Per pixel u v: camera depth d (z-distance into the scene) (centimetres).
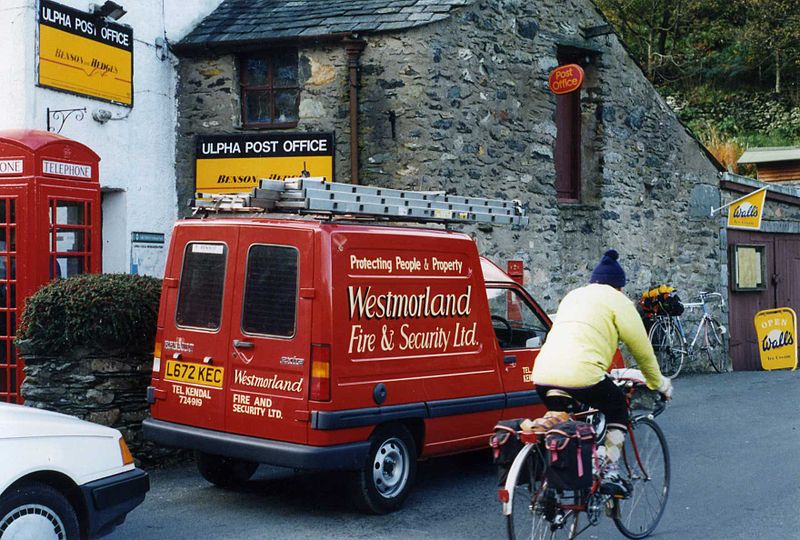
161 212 1199
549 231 1328
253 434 630
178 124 1224
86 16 1067
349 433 618
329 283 612
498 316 773
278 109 1208
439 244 696
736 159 2372
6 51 995
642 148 1544
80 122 1062
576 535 544
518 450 510
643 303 1495
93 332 744
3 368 833
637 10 2834
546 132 1325
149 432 675
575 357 529
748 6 2725
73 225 859
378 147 1146
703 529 604
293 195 623
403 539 588
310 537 592
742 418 1031
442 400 686
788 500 674
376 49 1144
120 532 602
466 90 1184
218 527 615
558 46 1380
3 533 455
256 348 631
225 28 1219
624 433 546
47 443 484
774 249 1881
